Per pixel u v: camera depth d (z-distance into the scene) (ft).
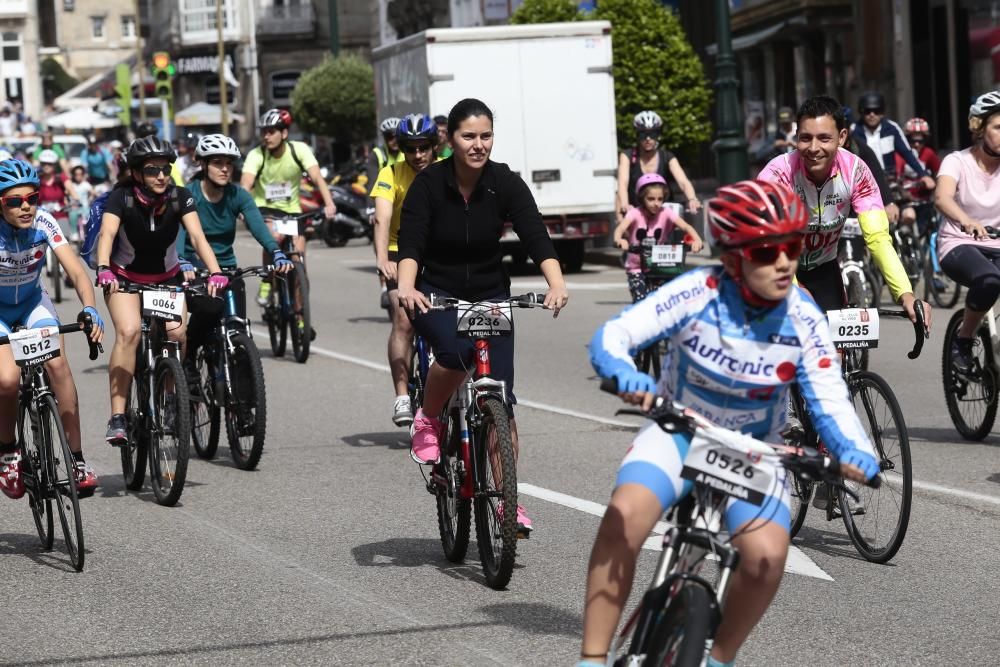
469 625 31.65
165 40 423.23
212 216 59.52
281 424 59.21
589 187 120.57
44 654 30.50
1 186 38.83
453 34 118.32
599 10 155.53
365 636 31.07
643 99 153.38
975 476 45.16
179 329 46.68
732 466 22.07
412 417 51.47
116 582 36.17
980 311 49.39
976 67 130.31
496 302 34.94
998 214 51.13
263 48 400.06
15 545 40.68
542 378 67.92
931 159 101.65
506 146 119.55
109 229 46.44
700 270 23.18
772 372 23.06
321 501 44.73
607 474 47.29
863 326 36.91
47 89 593.01
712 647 22.84
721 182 117.39
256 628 31.89
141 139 46.62
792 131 129.08
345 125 288.51
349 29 392.88
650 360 62.64
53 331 38.34
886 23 145.38
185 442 44.09
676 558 22.18
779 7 166.61
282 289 78.43
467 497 35.35
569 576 35.35
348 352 79.97
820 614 31.94
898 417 35.50
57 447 38.70
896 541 35.45
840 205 38.37
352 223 164.14
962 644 29.68
